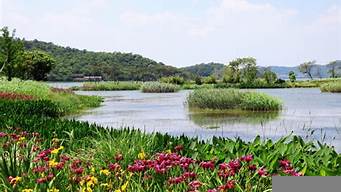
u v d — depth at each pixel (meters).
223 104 23.64
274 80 63.81
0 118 9.53
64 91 32.47
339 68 84.56
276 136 12.95
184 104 26.16
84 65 104.44
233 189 3.96
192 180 4.29
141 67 107.38
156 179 4.53
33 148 5.64
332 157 4.80
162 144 6.20
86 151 6.11
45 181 4.12
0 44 42.38
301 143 5.34
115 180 4.53
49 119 9.55
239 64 65.94
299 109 23.08
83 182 4.25
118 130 7.70
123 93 47.88
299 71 87.38
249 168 4.22
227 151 5.28
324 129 14.51
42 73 68.38
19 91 28.12
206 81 69.12
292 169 4.27
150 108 24.53
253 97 23.23
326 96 35.59
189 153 5.54
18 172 4.55
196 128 15.21
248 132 13.98
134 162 5.11
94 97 31.89
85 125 8.59
